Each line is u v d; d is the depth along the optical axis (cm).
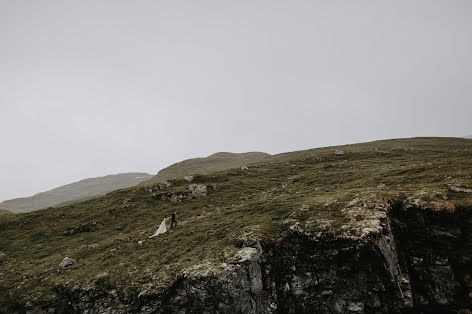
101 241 3478
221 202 4625
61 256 3134
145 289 1980
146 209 4775
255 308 1878
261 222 2650
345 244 2000
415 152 6719
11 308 2203
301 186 4509
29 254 3469
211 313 1806
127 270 2328
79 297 2145
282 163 7619
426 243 2041
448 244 1958
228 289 1806
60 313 2125
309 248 2155
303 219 2453
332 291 1997
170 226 3444
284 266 2145
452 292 1817
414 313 1867
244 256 2002
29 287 2414
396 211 2320
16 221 4619
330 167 5991
